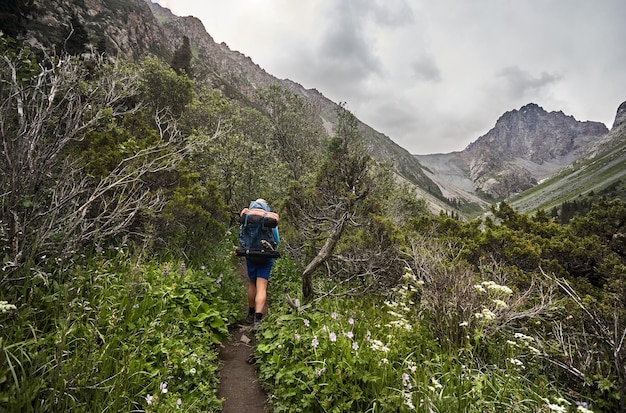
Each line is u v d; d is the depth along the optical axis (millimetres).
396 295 5949
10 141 3217
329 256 5871
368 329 4480
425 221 10125
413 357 3895
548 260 7098
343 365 3455
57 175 3986
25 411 2244
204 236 7895
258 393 3812
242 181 14328
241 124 27156
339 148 7008
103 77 4387
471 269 5789
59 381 2420
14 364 2451
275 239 5543
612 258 6984
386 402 3031
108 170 5355
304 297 5797
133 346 3213
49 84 3674
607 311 4223
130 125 7152
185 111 23062
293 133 32094
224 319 5176
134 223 5867
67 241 3557
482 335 3891
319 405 3229
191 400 3201
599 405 3379
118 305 3613
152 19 146500
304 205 8000
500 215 10031
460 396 3131
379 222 7016
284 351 3961
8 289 2891
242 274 8883
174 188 7102
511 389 3324
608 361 3594
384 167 20406
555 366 3943
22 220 3371
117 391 2633
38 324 2914
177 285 4969
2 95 3457
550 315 4555
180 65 62312
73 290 3320
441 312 4520
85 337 2943
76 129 3691
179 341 3783
